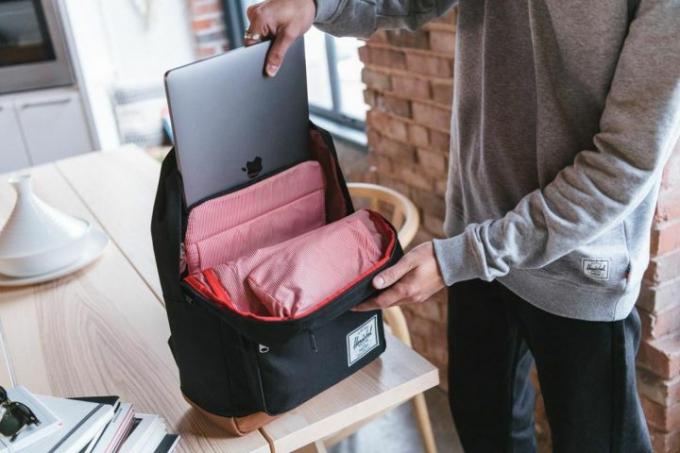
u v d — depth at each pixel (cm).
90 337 129
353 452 203
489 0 108
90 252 159
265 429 100
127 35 381
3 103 343
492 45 109
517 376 136
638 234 108
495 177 116
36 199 152
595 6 91
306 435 100
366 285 96
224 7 391
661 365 157
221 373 96
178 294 94
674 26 83
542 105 103
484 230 101
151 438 98
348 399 104
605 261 107
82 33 357
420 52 194
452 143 130
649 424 167
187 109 90
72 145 363
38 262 149
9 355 126
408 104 207
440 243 103
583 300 111
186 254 98
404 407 219
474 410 142
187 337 97
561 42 97
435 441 204
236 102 96
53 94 350
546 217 97
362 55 220
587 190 94
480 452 146
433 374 109
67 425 90
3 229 151
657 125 87
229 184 100
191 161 94
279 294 90
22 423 88
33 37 342
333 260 96
